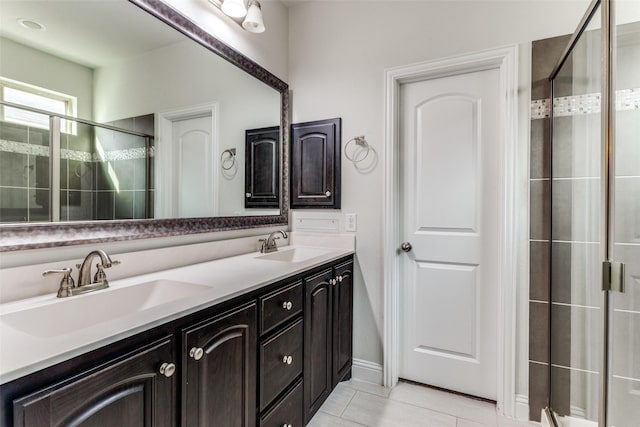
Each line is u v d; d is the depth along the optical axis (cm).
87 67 115
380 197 201
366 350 205
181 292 115
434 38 186
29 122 99
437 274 194
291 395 138
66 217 108
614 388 120
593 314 132
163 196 142
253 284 113
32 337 68
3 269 92
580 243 142
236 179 184
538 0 163
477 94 183
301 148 225
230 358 104
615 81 119
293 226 228
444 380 193
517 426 161
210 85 166
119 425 71
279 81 218
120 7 125
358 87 207
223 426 101
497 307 177
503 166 169
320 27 220
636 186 118
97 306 101
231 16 169
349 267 201
